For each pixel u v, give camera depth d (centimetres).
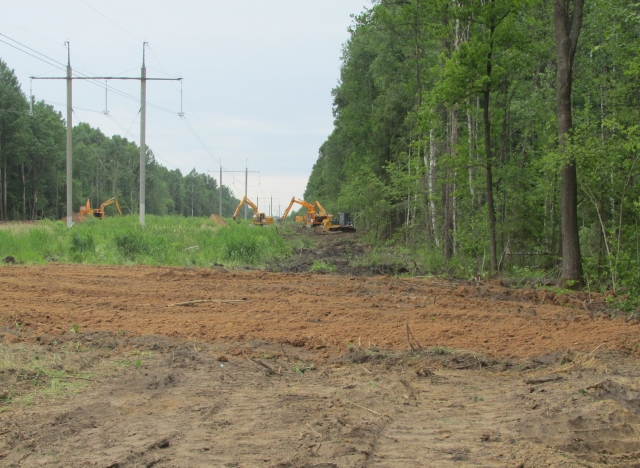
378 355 725
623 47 1625
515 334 864
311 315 995
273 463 421
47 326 859
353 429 484
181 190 14600
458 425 503
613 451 444
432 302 1159
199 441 462
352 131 4253
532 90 2262
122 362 688
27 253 1902
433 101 1806
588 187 1537
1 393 556
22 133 5919
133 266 1738
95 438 466
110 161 9975
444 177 2184
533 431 481
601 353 718
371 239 3259
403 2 2328
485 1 1694
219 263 1980
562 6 1484
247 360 710
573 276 1472
